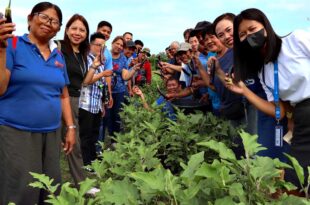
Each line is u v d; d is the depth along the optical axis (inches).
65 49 207.8
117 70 338.0
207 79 196.5
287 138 129.1
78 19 212.5
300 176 65.0
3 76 127.9
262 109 133.0
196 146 143.9
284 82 121.0
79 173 199.6
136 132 155.2
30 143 140.1
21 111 136.6
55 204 66.4
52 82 142.6
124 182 72.7
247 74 136.9
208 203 57.9
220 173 60.7
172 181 63.2
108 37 330.6
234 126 182.1
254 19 124.5
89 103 246.2
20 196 138.3
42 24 138.9
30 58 137.3
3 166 137.3
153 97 373.1
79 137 224.4
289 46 119.3
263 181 63.9
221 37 184.7
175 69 267.1
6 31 118.4
